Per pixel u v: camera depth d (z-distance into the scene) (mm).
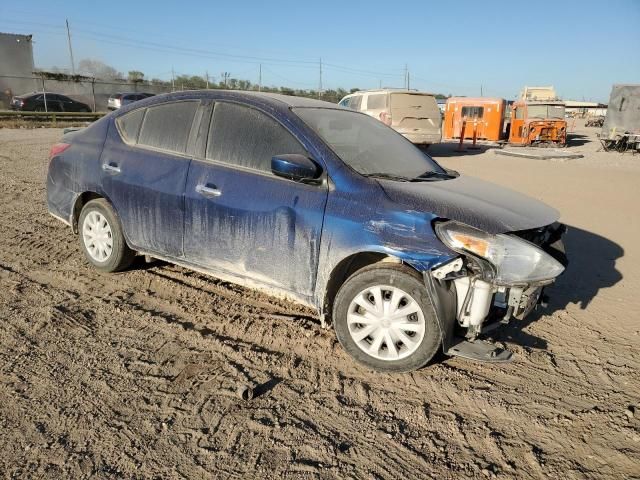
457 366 3488
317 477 2445
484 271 3061
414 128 17297
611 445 2762
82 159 4648
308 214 3406
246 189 3666
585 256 6145
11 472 2350
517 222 3227
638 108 21391
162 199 4082
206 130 3986
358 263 3539
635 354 3766
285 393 3086
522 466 2582
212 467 2467
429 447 2691
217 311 4098
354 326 3371
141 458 2494
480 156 19547
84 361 3285
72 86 34438
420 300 3139
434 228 3119
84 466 2418
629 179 13109
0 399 2850
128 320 3869
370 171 3574
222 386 3117
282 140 3650
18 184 8906
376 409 2982
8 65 34344
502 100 25453
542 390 3252
